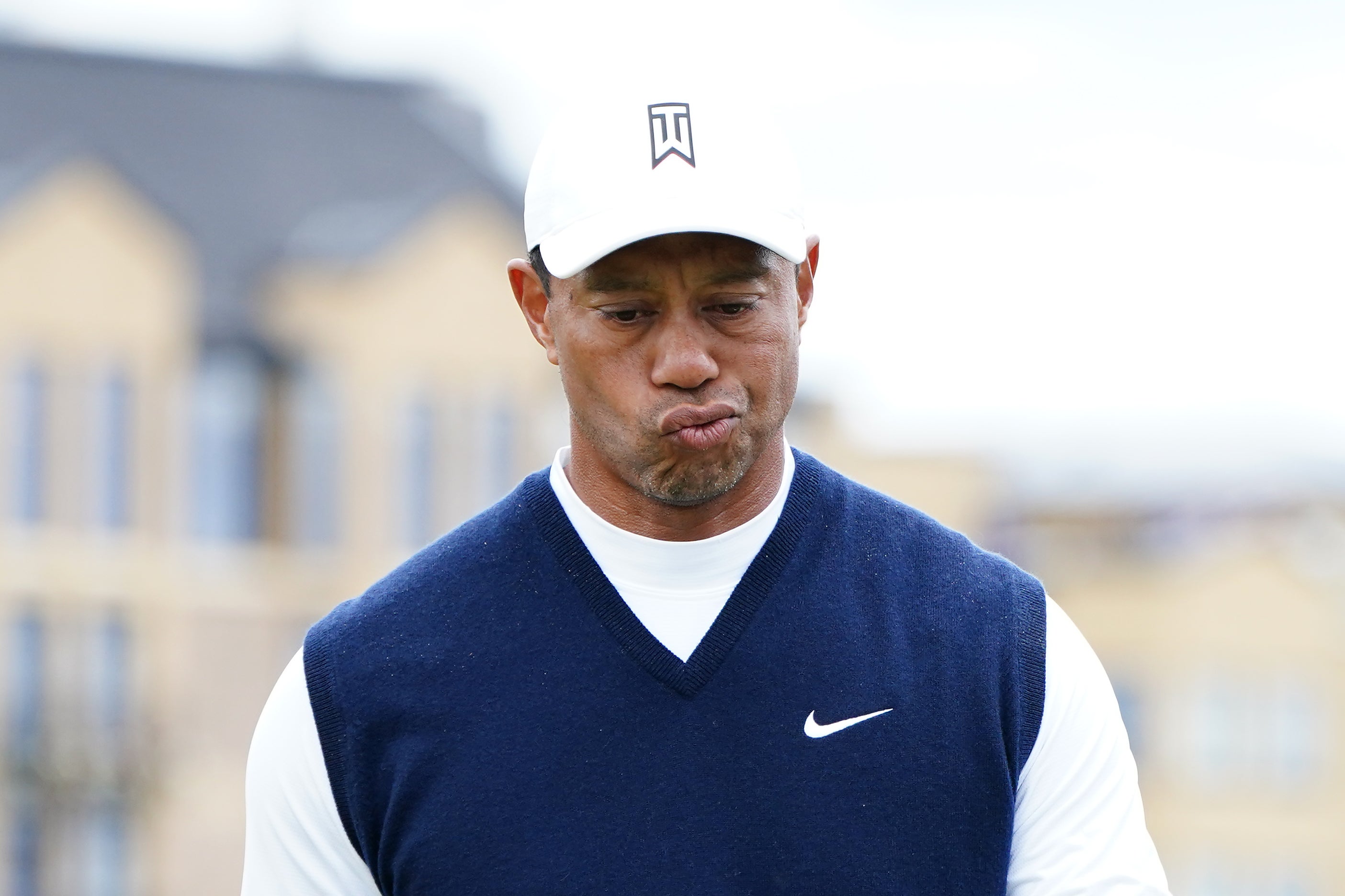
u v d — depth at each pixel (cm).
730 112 883
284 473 7919
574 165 877
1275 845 10731
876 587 908
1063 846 894
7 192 7425
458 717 888
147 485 7638
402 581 927
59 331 7425
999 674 895
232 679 7856
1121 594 11050
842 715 878
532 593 905
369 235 8106
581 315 870
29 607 7425
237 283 8006
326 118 8838
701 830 865
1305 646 10775
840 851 862
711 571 898
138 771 7488
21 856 7431
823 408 9438
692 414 852
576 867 864
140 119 8619
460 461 8169
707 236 849
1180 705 10894
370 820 901
